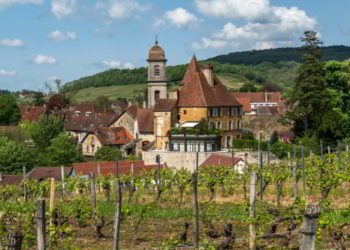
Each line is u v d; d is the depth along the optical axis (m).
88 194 44.81
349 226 24.61
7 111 150.25
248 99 155.75
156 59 117.25
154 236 26.00
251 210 21.53
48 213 23.91
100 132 120.56
